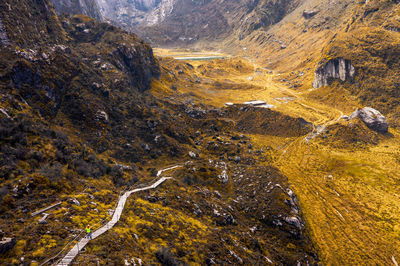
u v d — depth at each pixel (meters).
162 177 96.94
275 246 82.94
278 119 185.88
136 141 126.44
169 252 51.12
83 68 138.38
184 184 96.94
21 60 100.94
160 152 125.38
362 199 111.38
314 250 85.75
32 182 55.56
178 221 67.06
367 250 87.44
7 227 41.88
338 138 160.88
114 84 153.25
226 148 150.75
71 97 118.25
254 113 195.00
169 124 148.38
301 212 101.94
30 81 102.00
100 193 66.62
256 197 101.94
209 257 57.84
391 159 139.00
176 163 120.38
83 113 116.75
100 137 113.94
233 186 112.25
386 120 170.25
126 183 84.81
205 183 107.38
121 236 48.53
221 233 72.31
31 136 73.19
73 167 74.31
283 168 135.50
